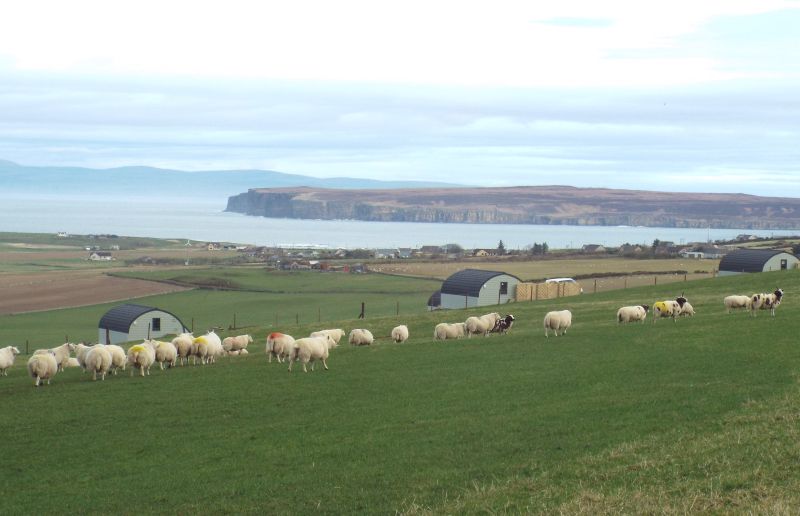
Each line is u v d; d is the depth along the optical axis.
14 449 28.97
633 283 121.31
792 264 106.94
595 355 44.00
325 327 75.88
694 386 33.78
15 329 105.56
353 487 23.45
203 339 46.88
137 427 31.66
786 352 40.81
